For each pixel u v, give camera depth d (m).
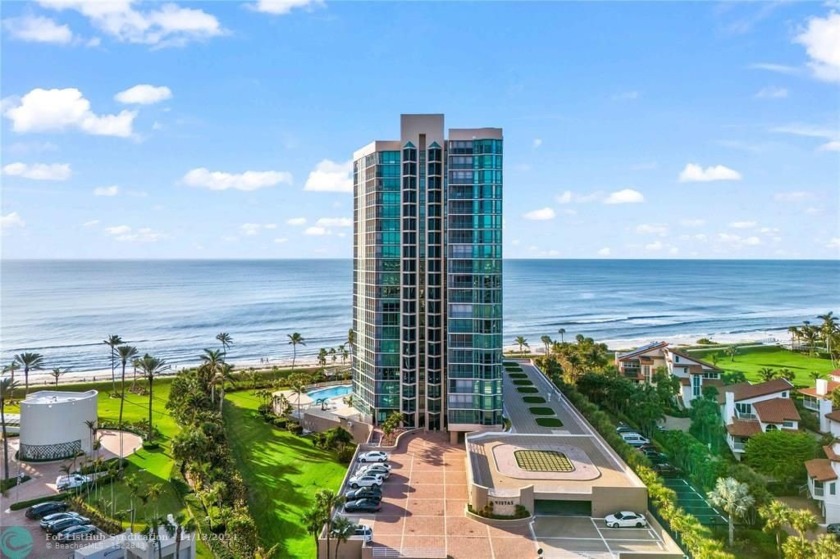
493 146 82.50
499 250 82.69
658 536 53.88
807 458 66.62
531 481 61.19
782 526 57.12
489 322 82.19
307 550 53.88
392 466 72.81
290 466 78.44
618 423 97.81
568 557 49.88
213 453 70.00
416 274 88.06
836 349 153.38
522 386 110.81
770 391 85.69
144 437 89.62
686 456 74.00
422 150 87.75
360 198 96.62
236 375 134.62
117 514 60.97
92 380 140.38
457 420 83.00
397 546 51.81
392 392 89.69
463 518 57.84
